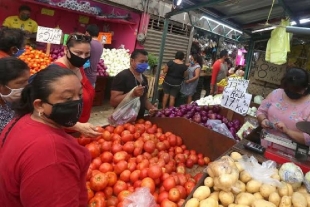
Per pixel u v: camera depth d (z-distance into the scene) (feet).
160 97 22.04
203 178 4.87
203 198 4.44
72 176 3.06
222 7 13.17
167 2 23.49
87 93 7.55
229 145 7.16
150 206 4.48
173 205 4.67
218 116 9.92
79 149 3.37
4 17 17.04
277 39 11.17
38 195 2.80
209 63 29.66
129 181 5.45
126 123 7.64
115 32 23.26
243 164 5.01
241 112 8.52
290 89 6.52
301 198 4.39
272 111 7.23
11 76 4.68
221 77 21.22
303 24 12.78
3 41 6.91
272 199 4.37
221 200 4.42
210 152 7.49
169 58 25.49
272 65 15.48
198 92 25.84
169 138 7.55
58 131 3.21
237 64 33.01
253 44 17.17
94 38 12.59
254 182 4.63
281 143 5.98
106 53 19.95
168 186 5.10
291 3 10.83
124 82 8.41
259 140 7.97
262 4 12.07
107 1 19.12
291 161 5.41
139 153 6.35
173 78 18.84
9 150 3.00
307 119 6.64
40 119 3.18
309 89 6.73
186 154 7.23
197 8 12.16
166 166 5.95
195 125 7.73
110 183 5.19
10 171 2.91
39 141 2.89
